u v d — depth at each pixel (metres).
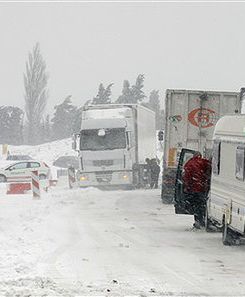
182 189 23.14
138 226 23.92
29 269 14.30
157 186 52.00
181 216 27.62
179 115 34.19
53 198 36.34
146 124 53.50
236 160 18.83
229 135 19.84
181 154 23.45
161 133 43.97
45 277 13.36
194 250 18.20
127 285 12.92
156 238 20.67
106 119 47.84
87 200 35.19
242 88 33.19
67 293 11.92
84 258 16.31
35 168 55.06
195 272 14.62
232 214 18.88
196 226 23.27
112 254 17.09
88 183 47.81
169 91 34.22
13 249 17.03
